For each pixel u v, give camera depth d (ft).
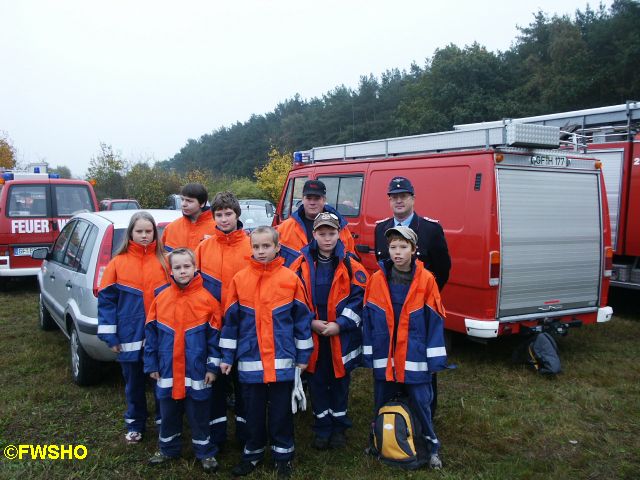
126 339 12.51
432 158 19.95
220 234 12.69
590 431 13.79
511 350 20.70
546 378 17.65
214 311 11.77
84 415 14.67
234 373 12.72
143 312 12.64
